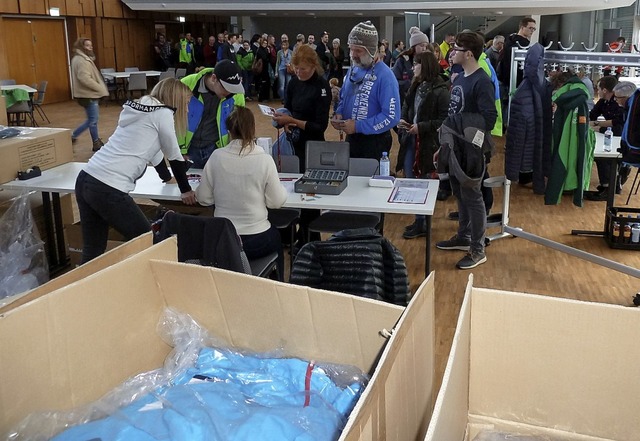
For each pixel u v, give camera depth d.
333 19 20.97
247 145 2.96
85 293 1.16
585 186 4.21
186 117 3.26
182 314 1.33
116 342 1.23
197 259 2.58
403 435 1.00
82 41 8.11
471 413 1.16
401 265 2.30
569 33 19.91
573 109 3.84
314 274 2.31
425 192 3.49
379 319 1.13
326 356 1.22
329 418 1.03
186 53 15.97
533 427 1.13
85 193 3.07
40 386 1.09
